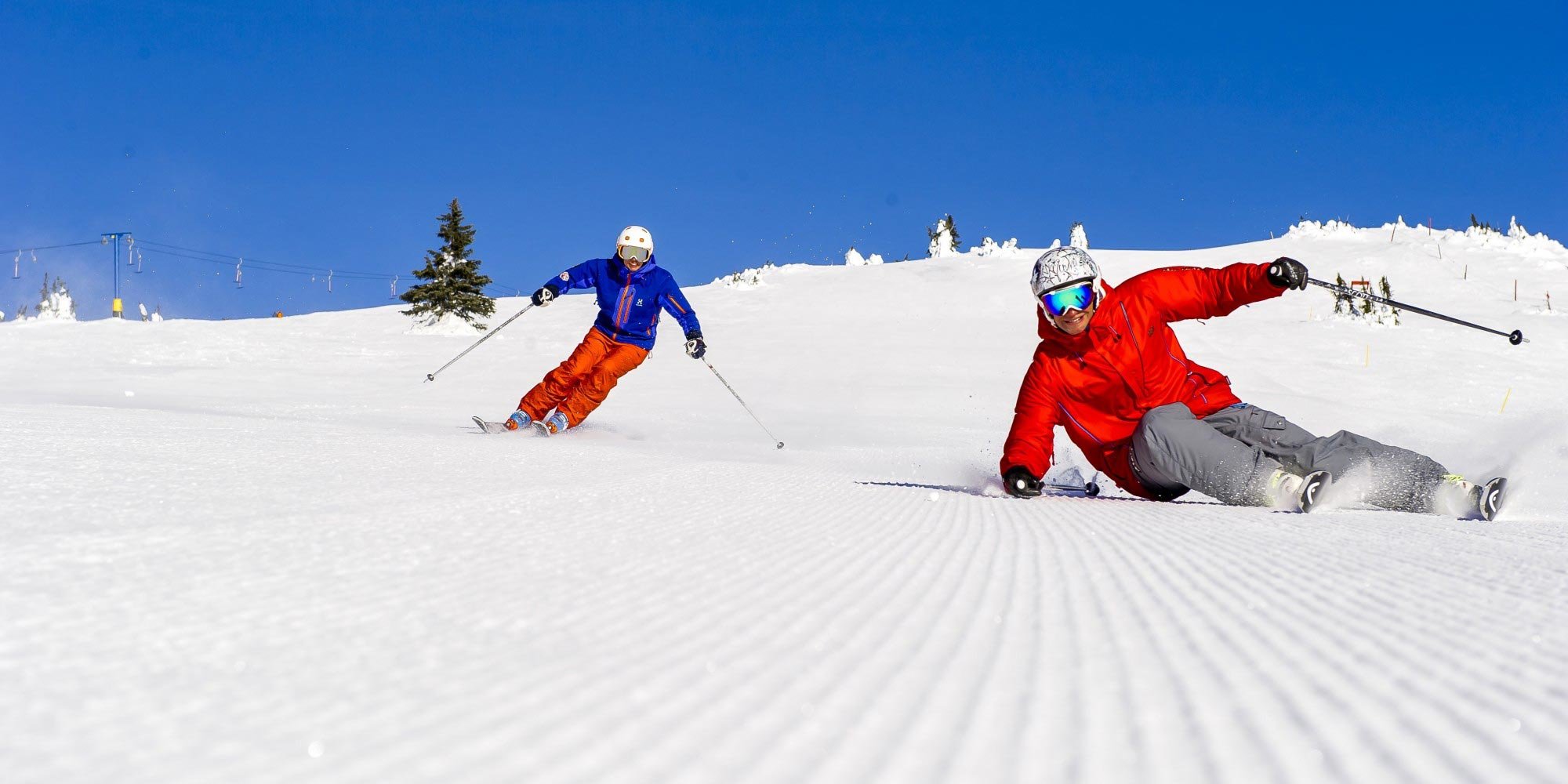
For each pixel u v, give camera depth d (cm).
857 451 894
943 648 135
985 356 2462
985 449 995
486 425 864
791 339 2820
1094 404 483
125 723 94
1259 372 2225
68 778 79
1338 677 121
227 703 101
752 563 207
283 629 134
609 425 1091
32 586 154
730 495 366
